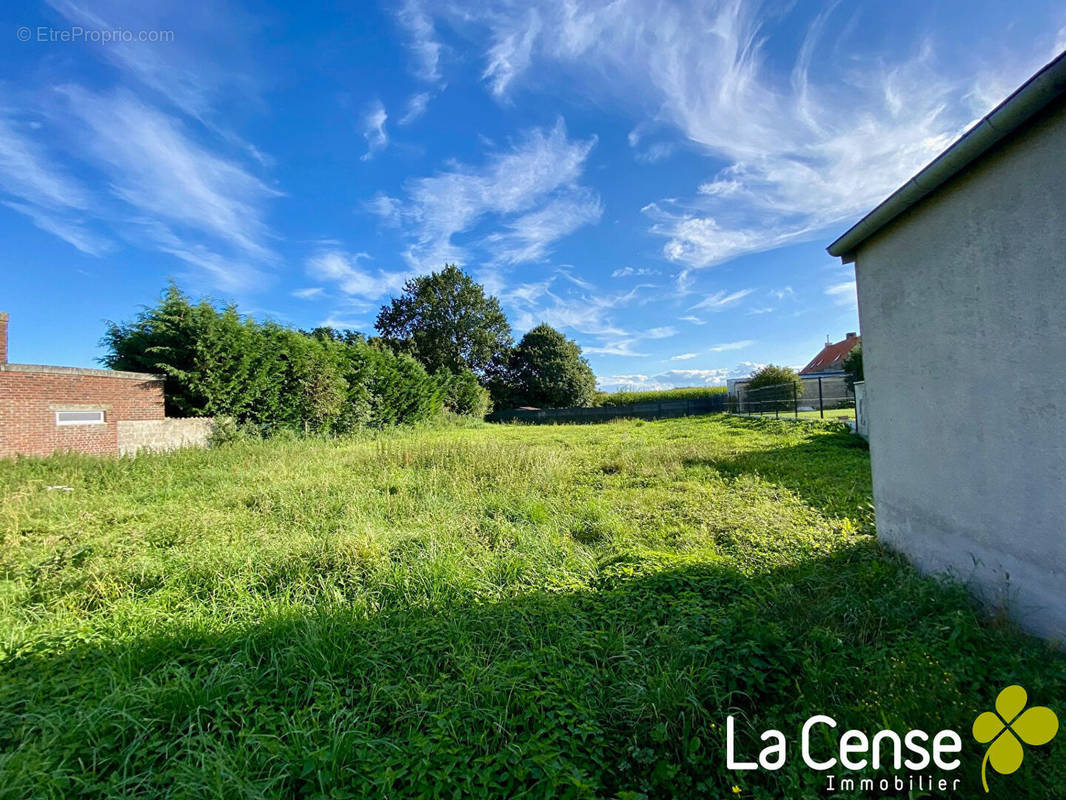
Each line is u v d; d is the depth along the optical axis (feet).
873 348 12.58
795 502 17.94
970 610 8.29
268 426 47.14
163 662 8.11
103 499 19.56
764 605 9.55
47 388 32.76
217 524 16.14
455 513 17.47
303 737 6.10
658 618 9.27
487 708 6.67
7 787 5.19
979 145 7.68
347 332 81.00
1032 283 7.41
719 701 6.55
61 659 8.16
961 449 9.32
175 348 42.09
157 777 5.53
